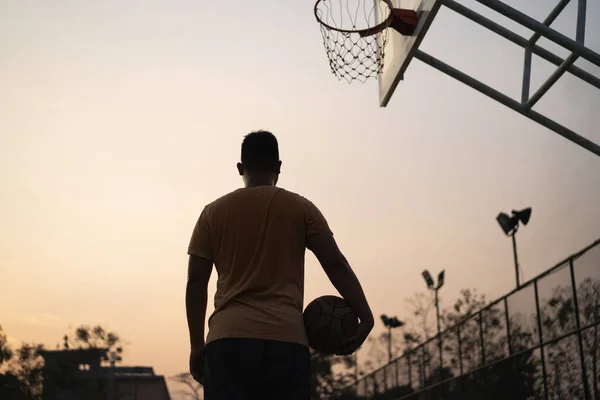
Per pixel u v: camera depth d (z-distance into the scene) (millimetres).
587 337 12312
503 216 18141
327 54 9695
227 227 3230
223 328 3066
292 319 3105
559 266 13359
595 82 9469
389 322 30562
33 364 43594
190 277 3285
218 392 3014
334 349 3344
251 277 3150
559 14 9891
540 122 10094
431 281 22281
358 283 3326
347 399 32344
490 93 10195
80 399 45250
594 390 12062
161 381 59031
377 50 10242
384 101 10336
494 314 16578
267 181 3402
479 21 10211
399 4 9977
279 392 3039
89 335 45750
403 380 23625
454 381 19141
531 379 14492
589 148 10016
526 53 10258
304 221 3250
